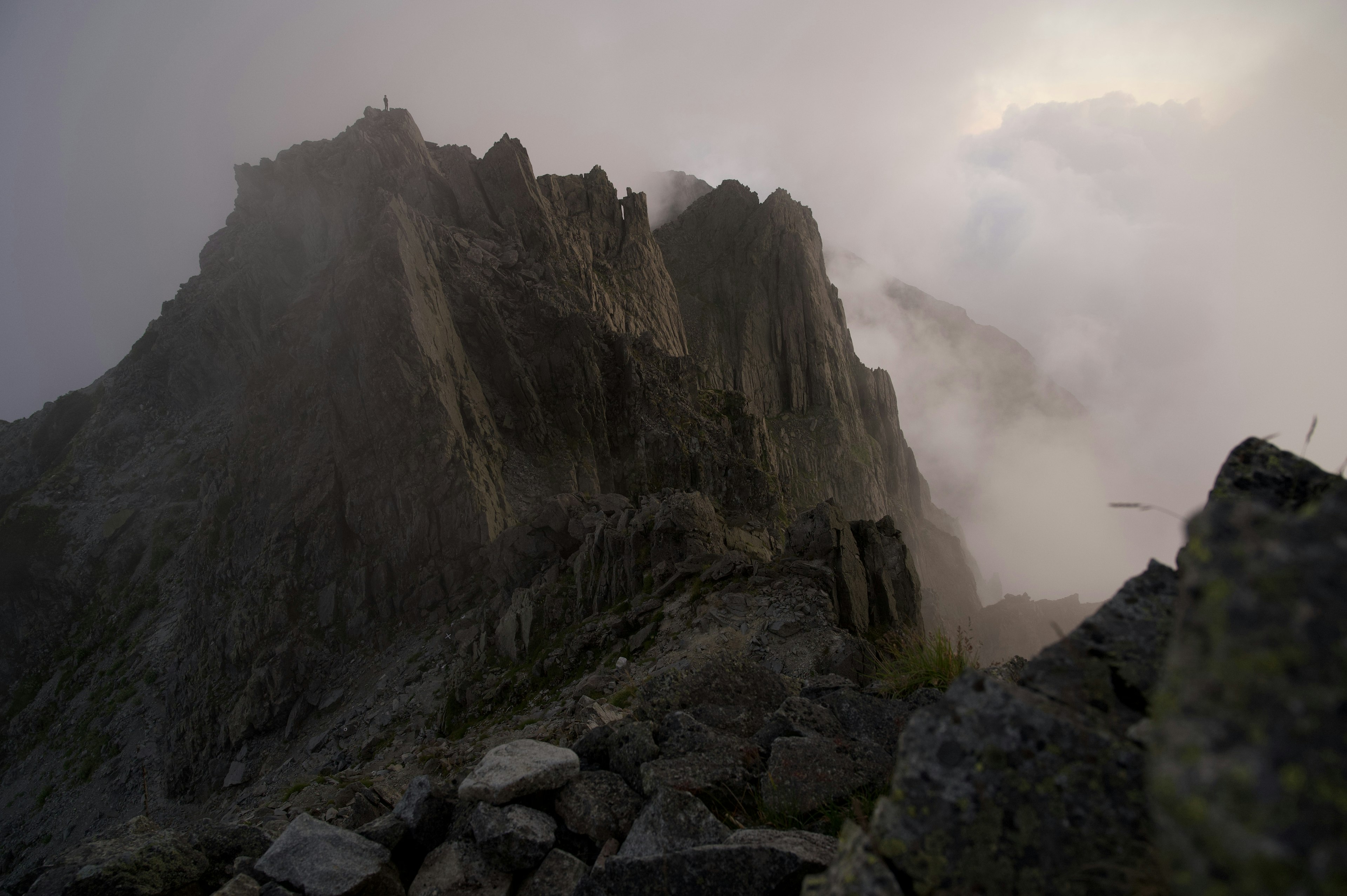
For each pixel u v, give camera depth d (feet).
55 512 276.00
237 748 146.61
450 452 170.50
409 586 161.17
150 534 259.39
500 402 209.97
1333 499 5.11
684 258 472.03
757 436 272.10
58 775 179.32
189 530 256.11
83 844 18.16
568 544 124.47
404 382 173.88
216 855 18.39
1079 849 6.49
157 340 330.13
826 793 16.53
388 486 169.27
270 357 189.47
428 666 124.57
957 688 7.76
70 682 221.87
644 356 271.08
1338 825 3.79
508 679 88.74
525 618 99.66
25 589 249.96
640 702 24.11
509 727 59.88
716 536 94.84
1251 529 5.25
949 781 7.20
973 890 6.64
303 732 142.31
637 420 235.61
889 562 75.61
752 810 17.03
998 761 7.11
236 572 172.65
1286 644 4.54
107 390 327.47
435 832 18.25
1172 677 5.26
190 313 320.70
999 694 7.52
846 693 22.56
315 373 181.78
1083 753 6.92
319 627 158.30
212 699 156.25
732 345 435.53
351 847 16.84
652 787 16.97
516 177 276.62
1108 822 6.53
